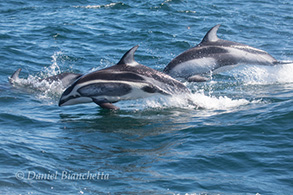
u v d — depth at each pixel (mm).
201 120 23188
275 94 27703
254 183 16344
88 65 37156
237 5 63719
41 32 46281
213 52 31938
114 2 62344
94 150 19797
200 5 61844
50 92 30203
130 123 23594
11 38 43469
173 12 56500
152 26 49625
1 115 24516
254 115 22984
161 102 26359
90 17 53688
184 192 15773
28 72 34844
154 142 20688
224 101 26562
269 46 43656
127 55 25812
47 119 24422
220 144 19781
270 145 19359
